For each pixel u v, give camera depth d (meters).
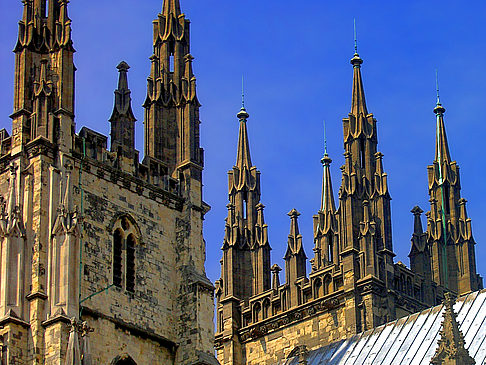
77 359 112.75
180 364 125.06
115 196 125.25
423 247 151.25
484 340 121.19
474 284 153.75
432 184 158.75
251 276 155.75
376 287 141.62
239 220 158.00
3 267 117.62
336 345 137.88
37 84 123.62
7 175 122.69
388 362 127.94
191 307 126.44
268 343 150.00
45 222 119.12
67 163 121.31
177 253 129.12
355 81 154.12
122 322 121.75
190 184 131.50
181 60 137.12
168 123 134.62
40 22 127.12
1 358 114.25
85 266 120.31
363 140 151.25
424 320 130.50
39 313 116.00
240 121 162.88
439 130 161.25
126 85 130.75
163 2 140.50
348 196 147.25
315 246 156.38
